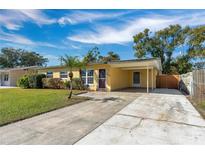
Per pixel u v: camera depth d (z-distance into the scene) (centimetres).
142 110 623
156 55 2788
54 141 337
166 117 523
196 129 409
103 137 358
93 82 1453
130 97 973
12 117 491
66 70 1622
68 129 407
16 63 4634
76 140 342
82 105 721
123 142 334
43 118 508
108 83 1381
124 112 590
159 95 1077
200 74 791
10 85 2430
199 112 591
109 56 3072
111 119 500
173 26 2672
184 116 536
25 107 641
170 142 334
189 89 1120
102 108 659
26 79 1762
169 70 2734
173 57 2772
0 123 433
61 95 1026
